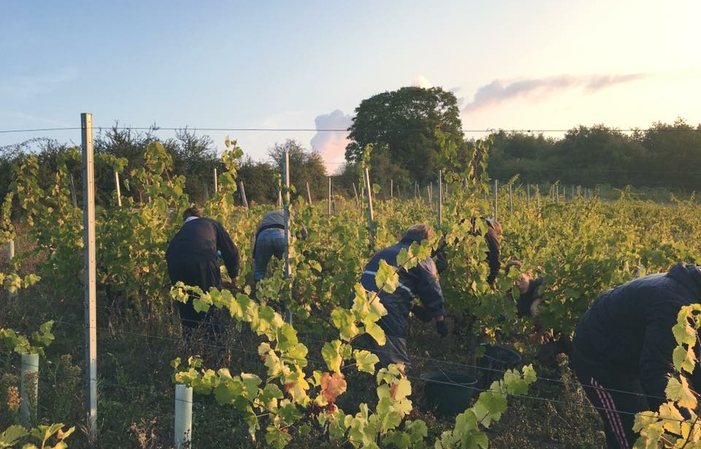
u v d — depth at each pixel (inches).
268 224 283.3
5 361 196.5
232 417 159.6
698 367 108.7
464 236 225.6
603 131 2252.7
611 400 121.7
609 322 117.0
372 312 100.8
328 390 99.6
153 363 198.7
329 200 505.7
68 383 156.5
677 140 2034.9
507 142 2605.8
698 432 74.9
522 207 645.9
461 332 238.8
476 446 84.7
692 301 105.3
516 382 89.3
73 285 278.1
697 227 657.6
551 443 164.1
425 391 180.4
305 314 220.7
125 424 150.0
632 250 248.7
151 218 264.7
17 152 660.7
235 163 277.3
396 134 2123.5
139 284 255.6
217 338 198.7
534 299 212.7
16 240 476.4
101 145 735.7
